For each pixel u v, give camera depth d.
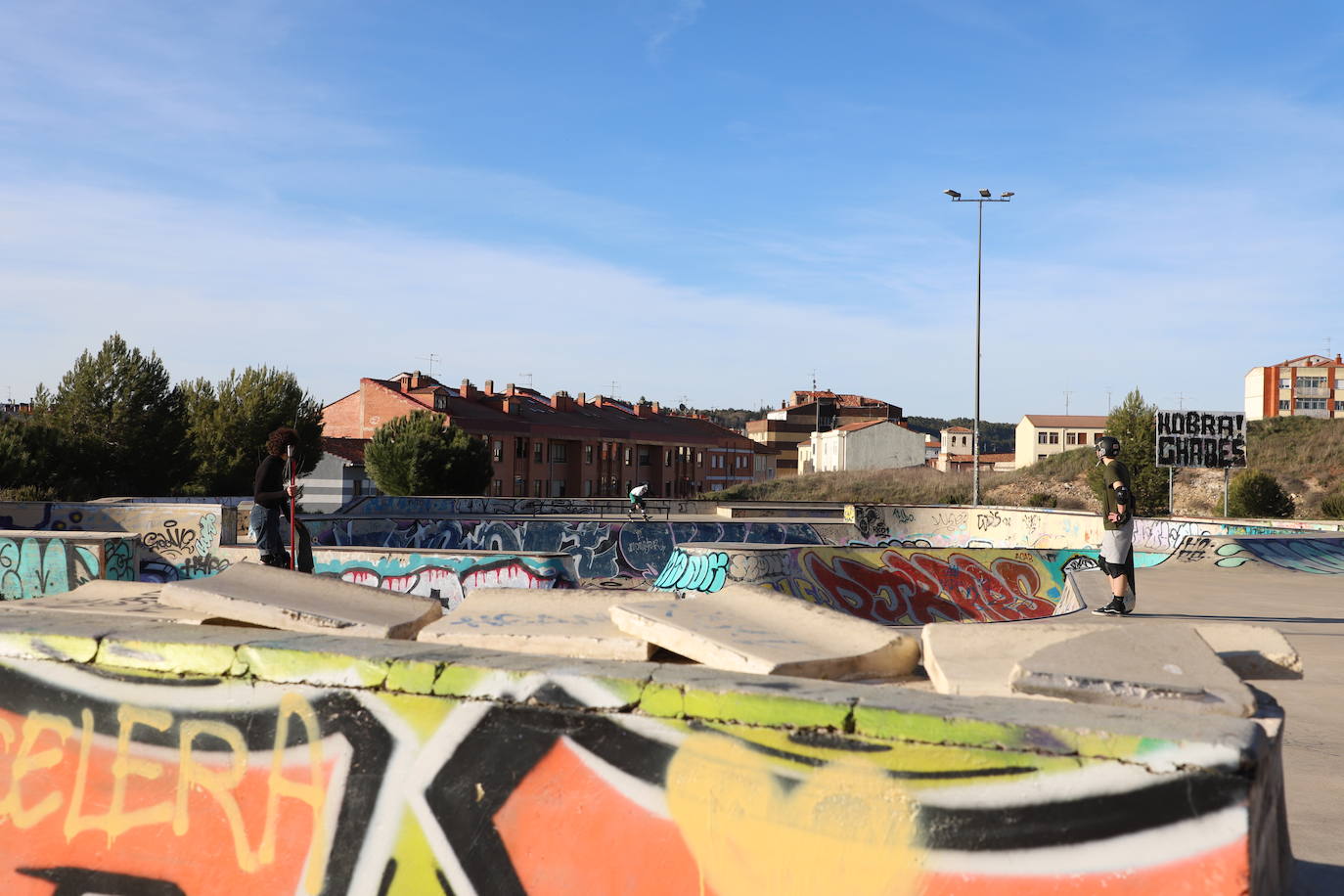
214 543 14.34
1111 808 1.69
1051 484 49.38
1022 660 2.11
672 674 2.11
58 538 10.12
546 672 2.14
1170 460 27.03
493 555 11.33
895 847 1.83
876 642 2.63
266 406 42.72
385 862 2.23
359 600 3.09
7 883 2.56
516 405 61.81
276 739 2.35
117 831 2.48
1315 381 96.31
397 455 39.34
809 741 1.91
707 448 79.06
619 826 2.05
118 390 38.00
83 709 2.54
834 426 114.88
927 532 25.38
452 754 2.20
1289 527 18.06
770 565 11.18
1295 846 3.06
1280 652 2.46
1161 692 1.93
